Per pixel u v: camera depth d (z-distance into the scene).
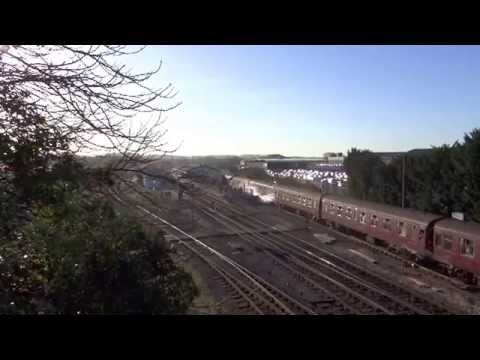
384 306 14.80
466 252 18.47
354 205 28.06
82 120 5.52
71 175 5.67
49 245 7.99
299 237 28.28
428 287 17.39
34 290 7.51
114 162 5.80
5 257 6.24
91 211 9.04
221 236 27.62
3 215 5.73
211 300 15.47
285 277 18.73
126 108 5.45
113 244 9.45
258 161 82.44
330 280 17.84
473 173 26.36
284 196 40.16
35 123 5.48
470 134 27.58
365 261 21.89
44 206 6.59
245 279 18.44
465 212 27.38
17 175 5.67
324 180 51.38
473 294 16.55
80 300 8.20
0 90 5.32
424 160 30.62
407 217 22.55
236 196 43.97
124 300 9.01
